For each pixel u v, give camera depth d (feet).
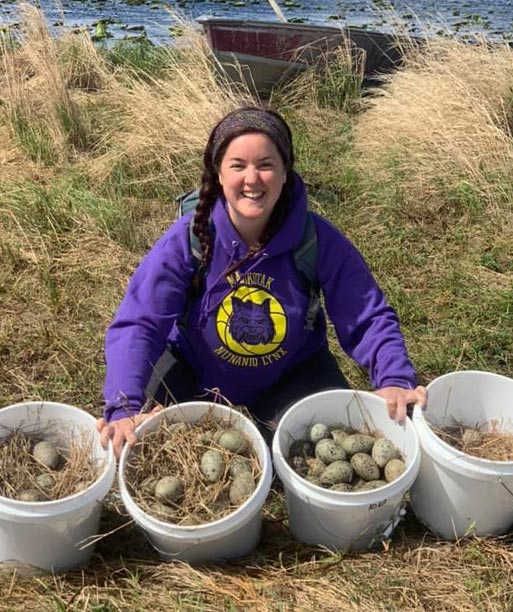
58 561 3.91
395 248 7.66
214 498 3.82
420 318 6.61
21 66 11.54
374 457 4.10
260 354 4.45
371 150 9.86
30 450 4.16
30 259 7.27
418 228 8.13
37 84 10.69
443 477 4.05
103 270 7.22
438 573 4.02
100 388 5.71
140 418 4.02
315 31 12.42
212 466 3.89
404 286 7.16
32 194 8.23
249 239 4.23
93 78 12.34
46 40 11.59
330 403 4.30
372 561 4.06
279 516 4.40
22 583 3.91
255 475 3.93
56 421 4.22
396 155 9.27
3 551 3.87
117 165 9.17
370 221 8.32
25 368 5.92
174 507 3.81
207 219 4.22
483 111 9.48
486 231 8.00
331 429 4.31
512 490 3.94
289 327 4.38
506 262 7.54
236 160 3.95
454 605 3.86
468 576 4.01
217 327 4.38
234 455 3.97
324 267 4.38
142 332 4.26
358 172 9.37
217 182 4.17
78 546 3.89
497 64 10.67
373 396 4.23
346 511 3.82
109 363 4.26
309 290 4.41
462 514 4.12
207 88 10.82
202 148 9.36
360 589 3.87
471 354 6.16
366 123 10.73
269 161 3.95
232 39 12.04
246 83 12.66
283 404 4.71
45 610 3.77
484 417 4.51
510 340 6.27
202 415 4.18
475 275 7.29
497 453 4.23
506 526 4.25
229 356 4.48
